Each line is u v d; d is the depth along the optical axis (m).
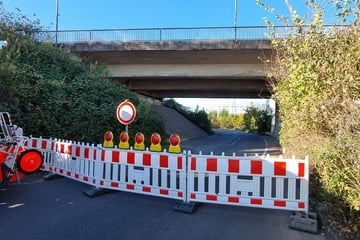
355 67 7.21
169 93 45.38
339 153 5.65
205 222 6.38
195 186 7.36
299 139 9.71
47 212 6.75
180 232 5.79
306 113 8.29
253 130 67.88
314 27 8.16
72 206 7.24
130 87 35.44
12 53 17.31
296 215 6.38
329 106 7.46
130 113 10.74
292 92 9.30
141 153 8.02
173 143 9.19
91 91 17.83
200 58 28.80
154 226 6.07
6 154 7.89
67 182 9.70
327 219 6.04
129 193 8.55
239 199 6.98
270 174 6.79
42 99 15.09
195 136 40.75
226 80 33.62
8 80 13.76
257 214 6.96
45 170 10.73
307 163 6.56
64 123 15.08
